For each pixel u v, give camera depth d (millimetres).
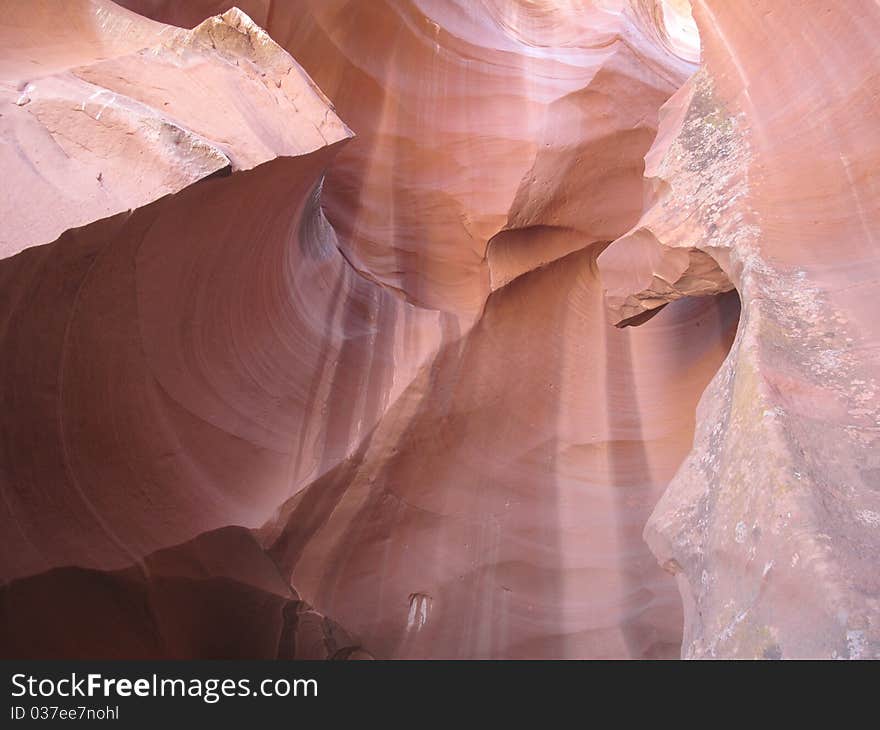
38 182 2764
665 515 2457
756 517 2023
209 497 3910
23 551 3342
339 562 4414
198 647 4121
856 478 2064
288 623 4348
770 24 3062
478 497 4723
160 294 3344
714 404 2605
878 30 2752
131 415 3521
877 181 2668
